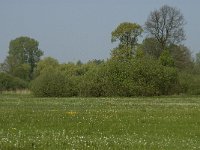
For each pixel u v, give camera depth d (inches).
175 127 1013.2
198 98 2477.9
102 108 1505.9
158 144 781.3
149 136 884.0
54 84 2662.4
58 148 707.4
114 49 4296.3
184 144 791.7
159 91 2861.7
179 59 4325.8
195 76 3137.3
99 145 743.7
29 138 792.9
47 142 751.1
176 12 4269.2
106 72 2763.3
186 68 4355.3
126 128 979.3
